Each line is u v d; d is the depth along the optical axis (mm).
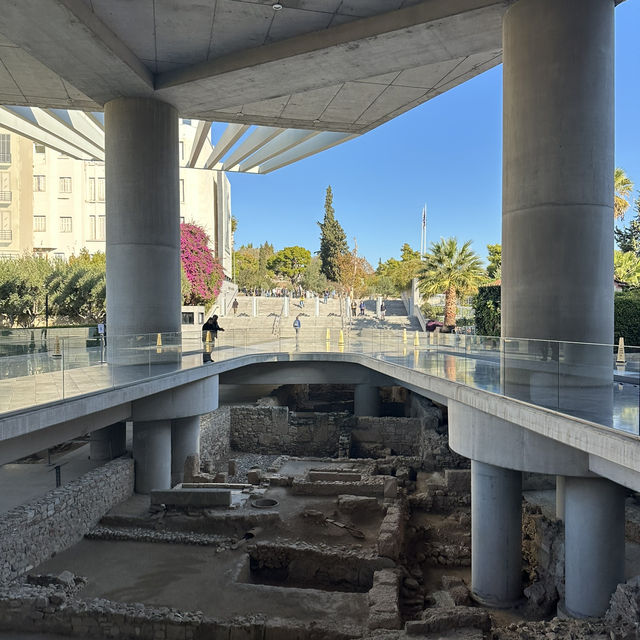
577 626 8633
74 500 13422
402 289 47375
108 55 14117
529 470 10664
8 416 8508
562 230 10477
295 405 31812
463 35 13359
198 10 13000
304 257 96062
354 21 13594
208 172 47625
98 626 9523
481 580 12016
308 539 13805
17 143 47719
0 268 29641
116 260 17047
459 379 12047
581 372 7535
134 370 12984
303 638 9320
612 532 10250
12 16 12195
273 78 15750
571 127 10461
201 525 14297
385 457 22766
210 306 40781
